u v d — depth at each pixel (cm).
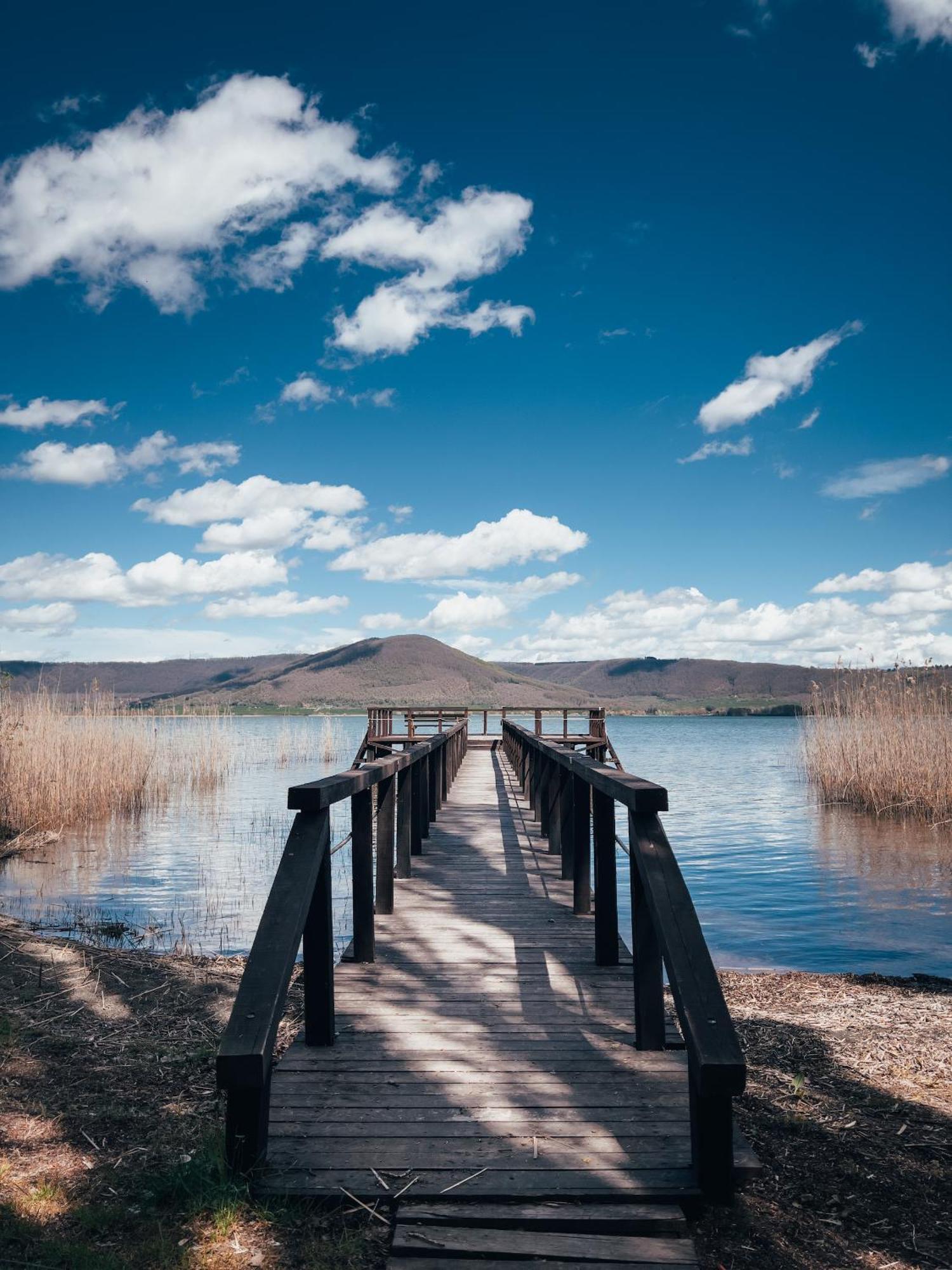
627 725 14000
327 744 3966
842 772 1944
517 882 707
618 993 446
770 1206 272
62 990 543
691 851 1448
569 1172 276
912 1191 287
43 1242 245
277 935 294
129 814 1939
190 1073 397
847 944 848
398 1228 251
